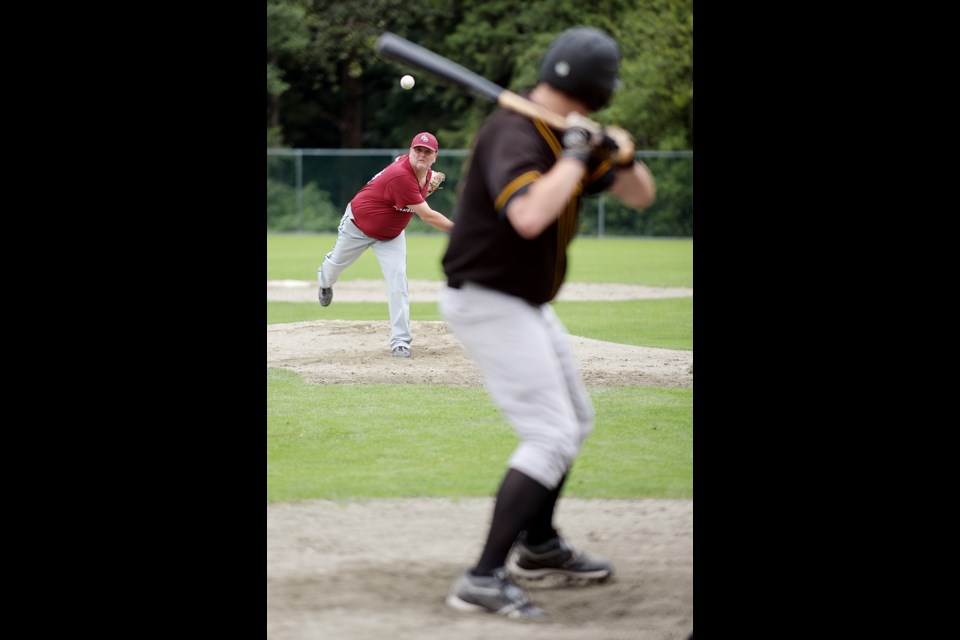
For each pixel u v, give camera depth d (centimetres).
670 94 11706
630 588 1608
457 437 2473
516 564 1664
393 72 14838
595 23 13125
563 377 1645
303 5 13412
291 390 2978
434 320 4525
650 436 2495
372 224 3519
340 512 1912
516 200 1423
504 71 14200
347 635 1397
